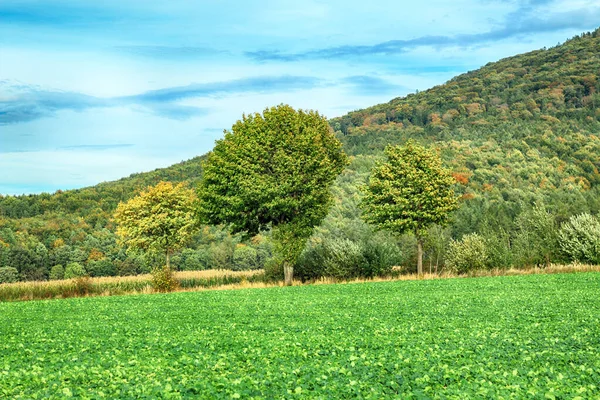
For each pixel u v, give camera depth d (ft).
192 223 255.91
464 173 464.24
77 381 51.83
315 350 65.57
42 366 60.18
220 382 49.08
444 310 103.19
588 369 51.37
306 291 153.69
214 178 187.21
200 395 45.27
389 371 52.95
